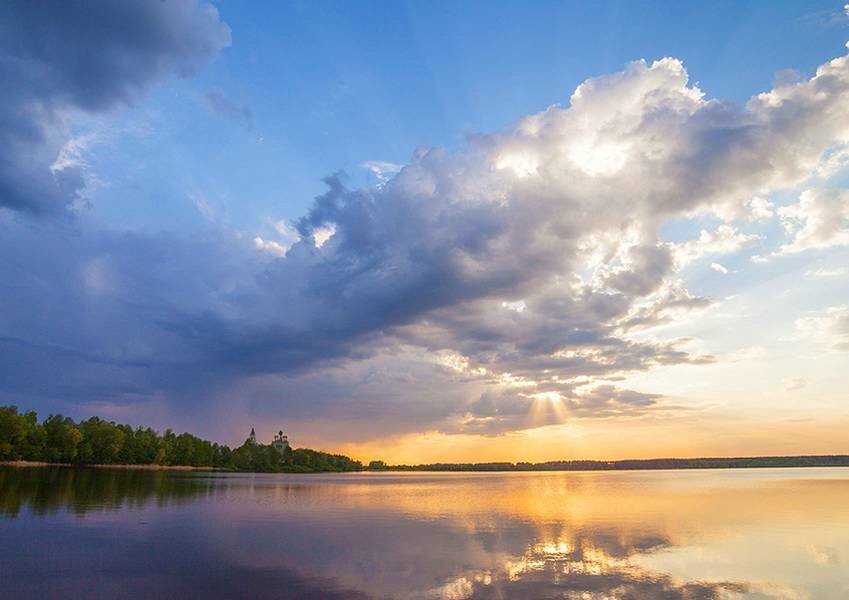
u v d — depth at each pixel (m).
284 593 29.53
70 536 46.66
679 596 29.23
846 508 75.44
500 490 141.00
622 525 57.88
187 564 36.12
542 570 35.22
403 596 29.11
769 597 29.31
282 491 122.75
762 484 157.88
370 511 74.00
